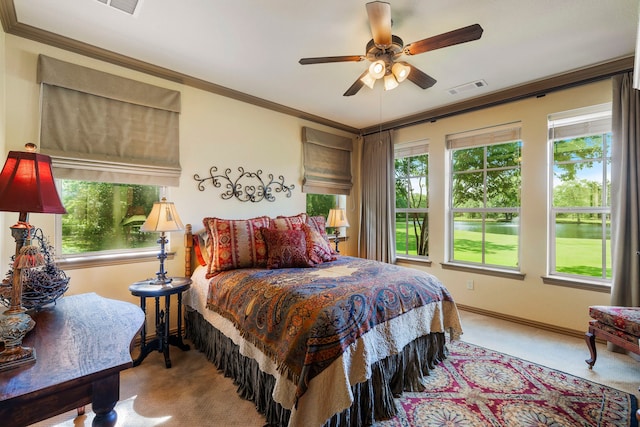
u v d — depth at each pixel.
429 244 3.98
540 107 3.08
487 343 2.71
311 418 1.38
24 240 1.08
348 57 2.11
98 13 1.97
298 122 3.99
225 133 3.25
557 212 3.07
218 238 2.62
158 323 2.45
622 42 2.30
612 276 2.58
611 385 2.02
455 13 1.97
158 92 2.74
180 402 1.85
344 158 4.62
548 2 1.87
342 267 2.55
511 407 1.79
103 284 2.48
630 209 2.50
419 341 2.14
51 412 0.87
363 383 1.68
